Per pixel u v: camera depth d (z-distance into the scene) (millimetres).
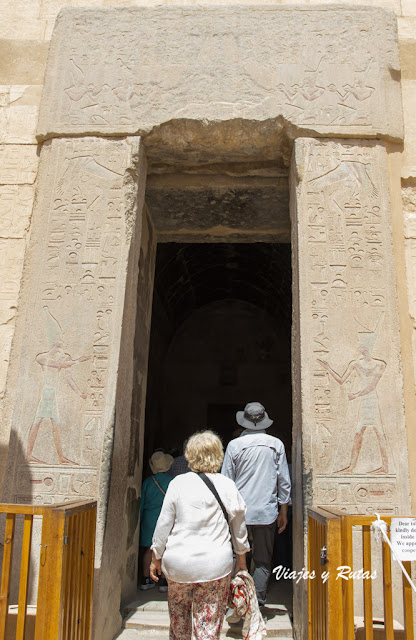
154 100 4672
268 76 4695
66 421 3922
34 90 4938
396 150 4586
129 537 4723
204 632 2545
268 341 12703
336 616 2709
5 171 4688
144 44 4848
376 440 3852
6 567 2779
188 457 2902
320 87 4652
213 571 2590
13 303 4348
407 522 2842
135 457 5230
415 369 4086
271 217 5969
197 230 6211
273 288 10906
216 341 12750
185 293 11266
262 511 3906
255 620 2766
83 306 4188
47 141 4680
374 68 4719
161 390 11523
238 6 4930
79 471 3805
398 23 5023
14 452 3873
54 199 4484
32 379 4035
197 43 4828
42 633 2625
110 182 4492
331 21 4855
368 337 4078
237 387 12484
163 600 4559
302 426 3883
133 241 4422
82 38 4918
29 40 5113
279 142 4730
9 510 2840
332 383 3969
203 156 5012
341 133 4523
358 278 4207
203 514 2709
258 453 4043
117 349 4062
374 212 4371
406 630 2754
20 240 4512
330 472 3787
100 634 3449
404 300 4230
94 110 4688
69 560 2881
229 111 4598
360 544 3648
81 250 4328
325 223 4332
